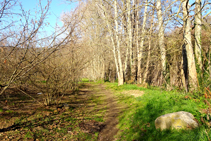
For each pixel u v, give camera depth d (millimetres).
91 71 33969
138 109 7066
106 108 8742
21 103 7594
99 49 23500
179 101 6473
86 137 5246
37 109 6945
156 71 21219
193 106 5629
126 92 12250
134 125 5828
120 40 18453
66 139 4879
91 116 7340
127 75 19812
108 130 5949
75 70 8039
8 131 4660
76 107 8531
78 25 4887
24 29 4082
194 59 9070
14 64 5004
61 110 7441
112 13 17734
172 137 4145
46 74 6805
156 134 4680
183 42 9539
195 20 9477
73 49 6910
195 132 4027
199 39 9266
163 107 6191
